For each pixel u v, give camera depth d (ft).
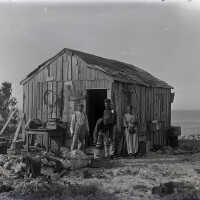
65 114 54.29
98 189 30.35
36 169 34.76
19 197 27.22
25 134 53.78
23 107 57.67
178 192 28.71
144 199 27.35
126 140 52.16
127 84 55.42
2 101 80.43
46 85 56.03
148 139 62.03
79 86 53.47
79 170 39.93
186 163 46.98
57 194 27.89
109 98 50.65
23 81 57.57
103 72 51.39
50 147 53.83
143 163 46.42
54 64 55.57
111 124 49.62
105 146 49.80
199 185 31.73
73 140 48.83
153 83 65.51
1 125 69.67
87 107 53.16
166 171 40.29
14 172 35.83
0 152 50.31
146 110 62.03
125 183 33.47
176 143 71.46
